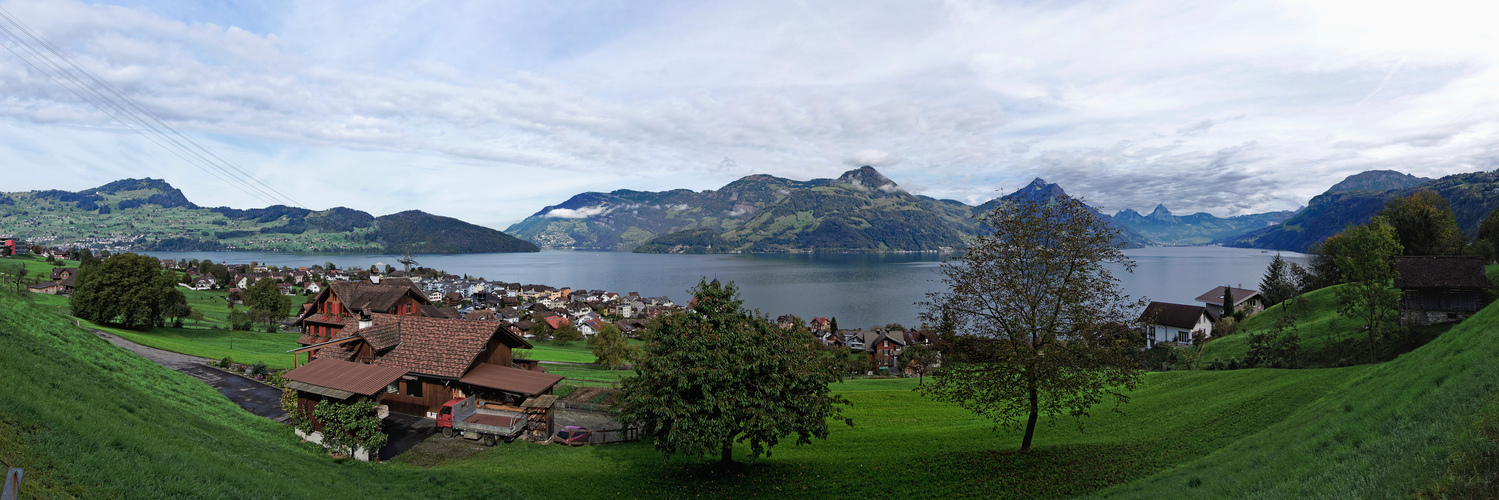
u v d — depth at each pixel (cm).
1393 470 1404
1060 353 2408
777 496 2448
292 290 18350
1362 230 5259
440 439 3142
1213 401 3522
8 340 2381
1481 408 1501
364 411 2759
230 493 1670
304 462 2448
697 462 2969
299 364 5088
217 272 18000
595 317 16850
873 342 11712
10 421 1488
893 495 2378
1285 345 5703
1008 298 2494
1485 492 1145
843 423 4003
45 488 1241
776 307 19375
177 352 5019
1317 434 2014
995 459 2702
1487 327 2370
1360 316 6044
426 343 3588
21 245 19475
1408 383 2130
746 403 2475
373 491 2228
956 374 2641
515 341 3850
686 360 2573
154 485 1511
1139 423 3397
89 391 2181
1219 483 1834
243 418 3006
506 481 2534
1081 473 2417
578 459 2969
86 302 6444
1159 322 9806
